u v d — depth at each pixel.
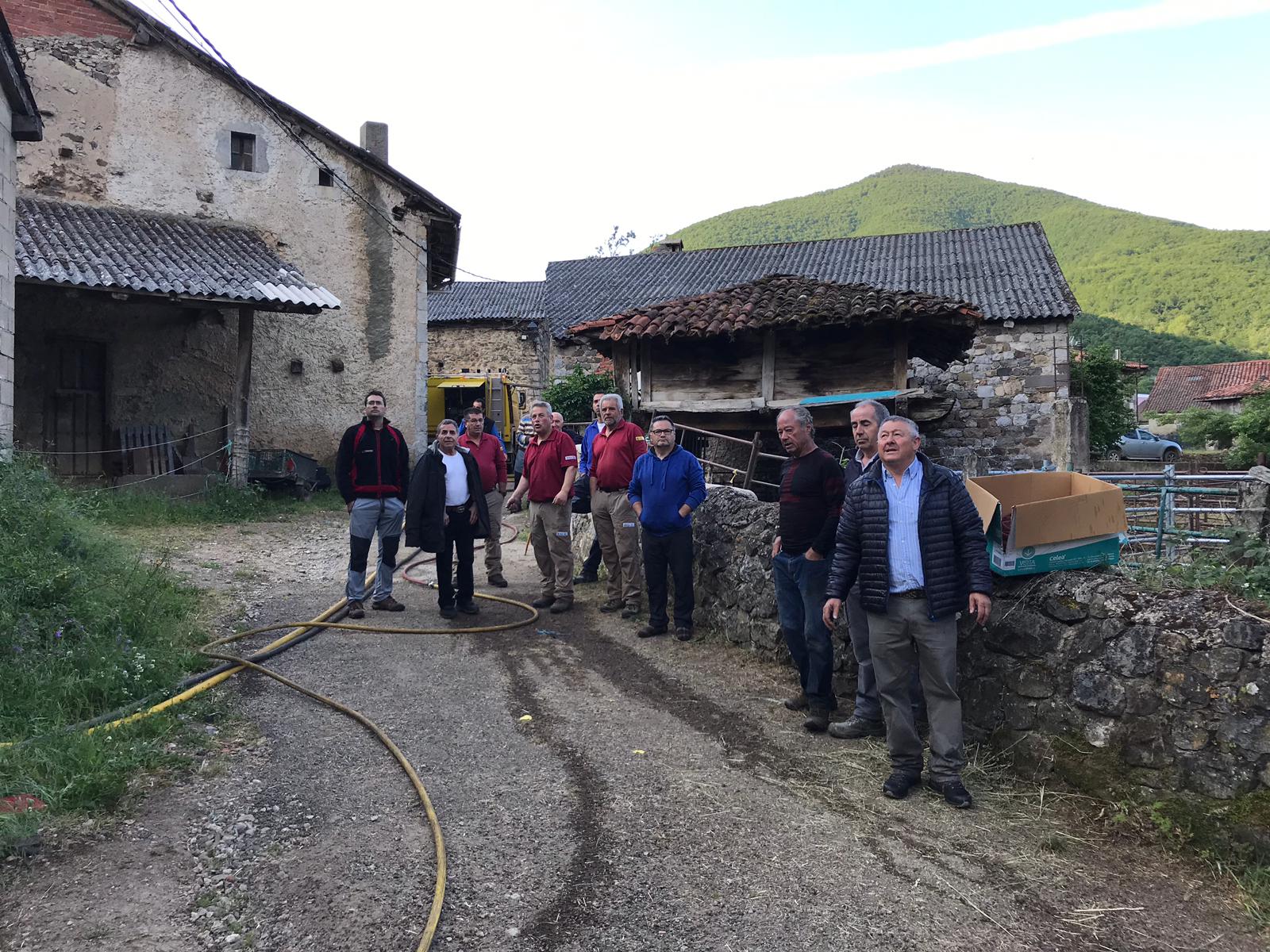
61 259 11.19
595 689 5.28
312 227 14.88
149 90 13.83
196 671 5.11
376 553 9.62
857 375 10.87
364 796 3.74
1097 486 4.39
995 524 4.04
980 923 2.92
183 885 2.98
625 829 3.50
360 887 3.02
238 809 3.54
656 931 2.82
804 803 3.78
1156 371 62.34
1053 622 3.94
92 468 13.02
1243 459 20.38
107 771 3.58
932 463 3.86
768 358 11.14
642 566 7.18
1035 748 3.92
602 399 7.11
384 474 6.68
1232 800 3.25
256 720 4.54
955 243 23.11
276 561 8.84
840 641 5.13
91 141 13.47
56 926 2.69
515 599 7.66
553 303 23.48
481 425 8.32
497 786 3.87
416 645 6.07
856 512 3.98
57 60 13.27
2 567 4.96
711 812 3.66
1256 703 3.23
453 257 17.67
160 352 13.60
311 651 5.80
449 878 3.09
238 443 12.53
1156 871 3.24
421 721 4.66
